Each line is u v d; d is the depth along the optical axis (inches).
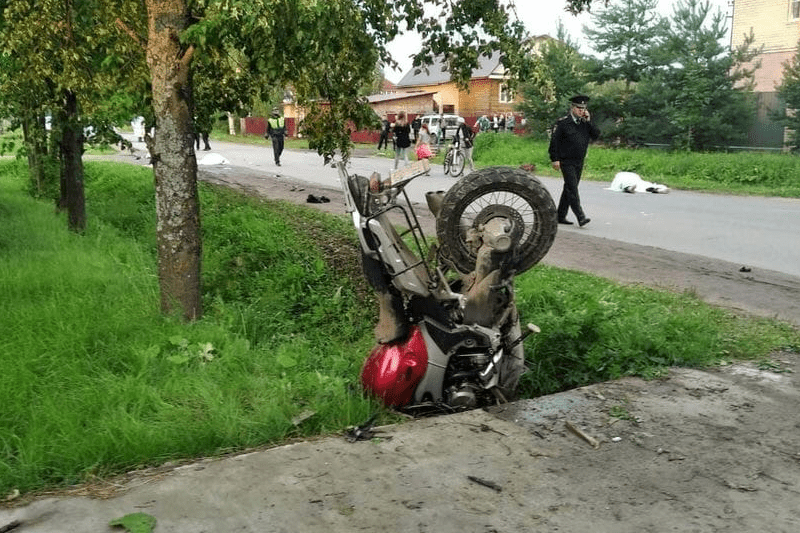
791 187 724.7
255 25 200.1
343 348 236.5
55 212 459.2
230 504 126.0
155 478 135.5
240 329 229.8
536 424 161.9
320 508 125.1
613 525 122.1
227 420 155.9
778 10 1268.5
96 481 136.9
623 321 219.6
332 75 291.9
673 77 1130.0
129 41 285.0
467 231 196.4
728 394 182.4
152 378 182.1
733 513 126.5
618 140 1199.6
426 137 972.6
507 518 123.5
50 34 299.9
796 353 216.4
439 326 176.6
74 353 193.0
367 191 181.8
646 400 177.5
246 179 762.2
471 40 322.3
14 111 443.8
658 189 693.3
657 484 136.0
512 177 199.5
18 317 219.5
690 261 351.6
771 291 294.4
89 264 296.7
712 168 816.3
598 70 1218.6
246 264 315.6
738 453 149.3
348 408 168.7
